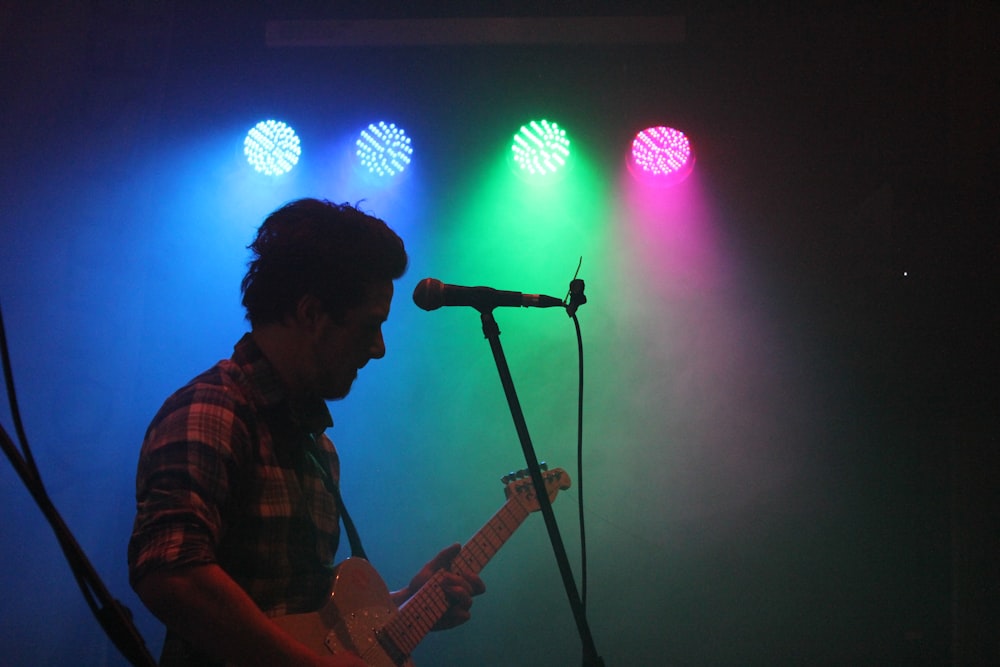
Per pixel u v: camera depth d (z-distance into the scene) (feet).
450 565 7.29
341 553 15.96
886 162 16.11
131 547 4.76
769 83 17.25
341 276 5.74
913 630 14.52
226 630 4.59
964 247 14.10
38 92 12.22
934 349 14.28
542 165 17.10
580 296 6.53
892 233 14.93
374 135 16.81
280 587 5.59
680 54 17.48
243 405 5.47
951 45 14.84
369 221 6.09
